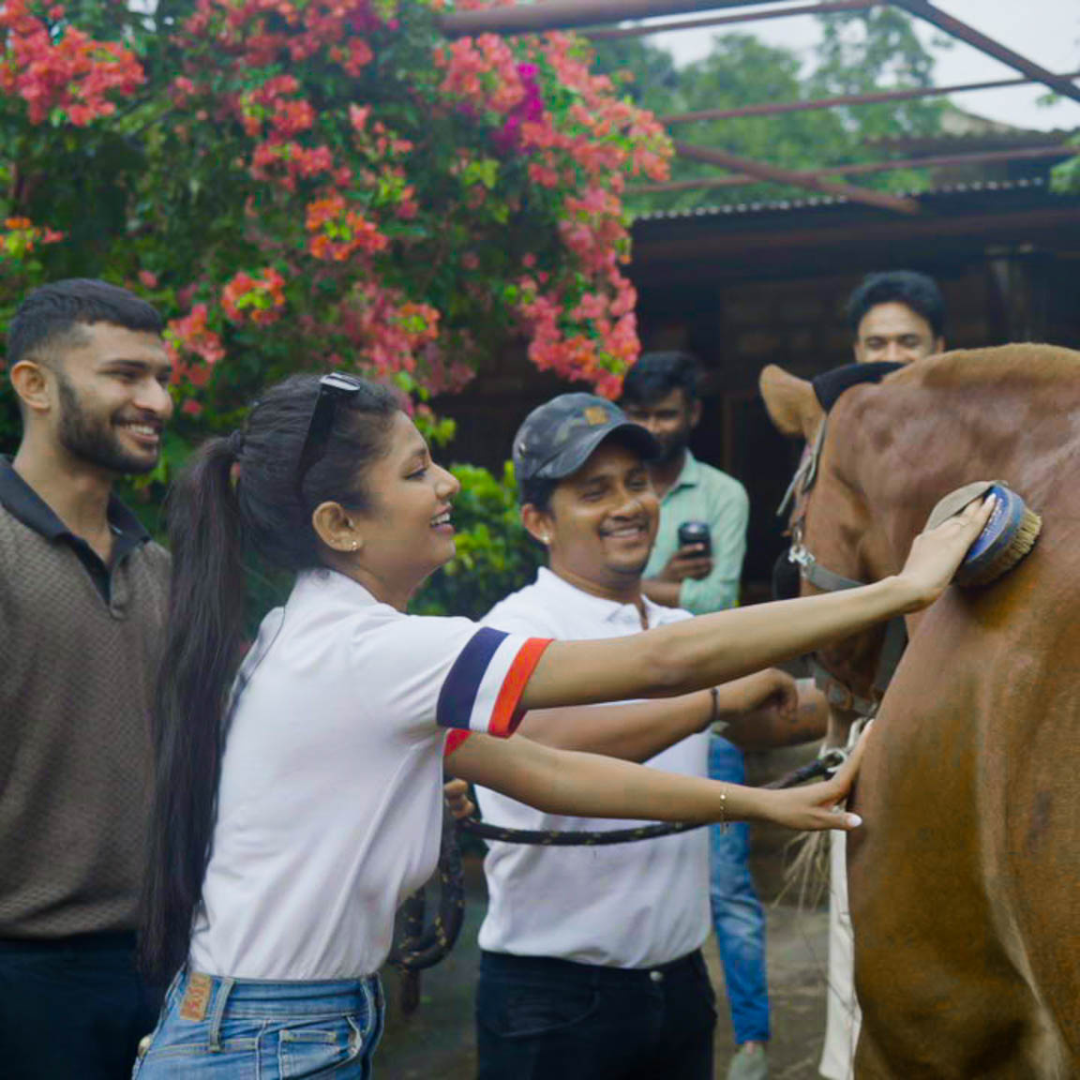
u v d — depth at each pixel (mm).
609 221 4066
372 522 1573
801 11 3723
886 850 1579
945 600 1547
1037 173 10258
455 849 1983
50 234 3514
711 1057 2312
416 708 1494
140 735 2131
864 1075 1703
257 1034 1504
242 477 1606
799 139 18219
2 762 2029
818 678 2076
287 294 3613
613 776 1803
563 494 2264
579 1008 2125
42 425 2178
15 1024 2027
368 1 3529
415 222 3773
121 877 2092
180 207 3699
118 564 2184
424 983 4297
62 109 3459
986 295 7898
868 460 1834
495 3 3910
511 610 2262
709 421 9102
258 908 1512
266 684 1552
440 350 4176
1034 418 1591
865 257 7715
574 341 3961
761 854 5395
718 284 8586
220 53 3590
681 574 3666
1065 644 1340
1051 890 1296
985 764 1400
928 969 1545
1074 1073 1334
